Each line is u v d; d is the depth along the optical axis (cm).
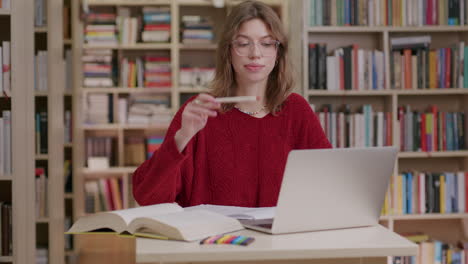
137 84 551
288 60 181
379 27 389
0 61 325
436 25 395
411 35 409
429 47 394
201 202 178
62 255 411
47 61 376
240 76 176
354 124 387
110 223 138
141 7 559
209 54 565
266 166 177
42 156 375
